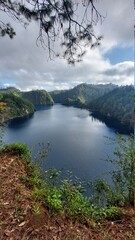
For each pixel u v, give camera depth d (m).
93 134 68.62
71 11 4.11
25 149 6.29
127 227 3.20
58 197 3.89
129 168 4.66
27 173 5.02
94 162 42.25
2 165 5.16
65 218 3.34
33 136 62.75
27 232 2.92
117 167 5.16
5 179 4.41
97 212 3.64
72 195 4.15
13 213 3.28
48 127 80.50
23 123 89.75
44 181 4.77
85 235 2.99
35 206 3.42
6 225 3.02
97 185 5.34
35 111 148.50
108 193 4.94
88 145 54.97
